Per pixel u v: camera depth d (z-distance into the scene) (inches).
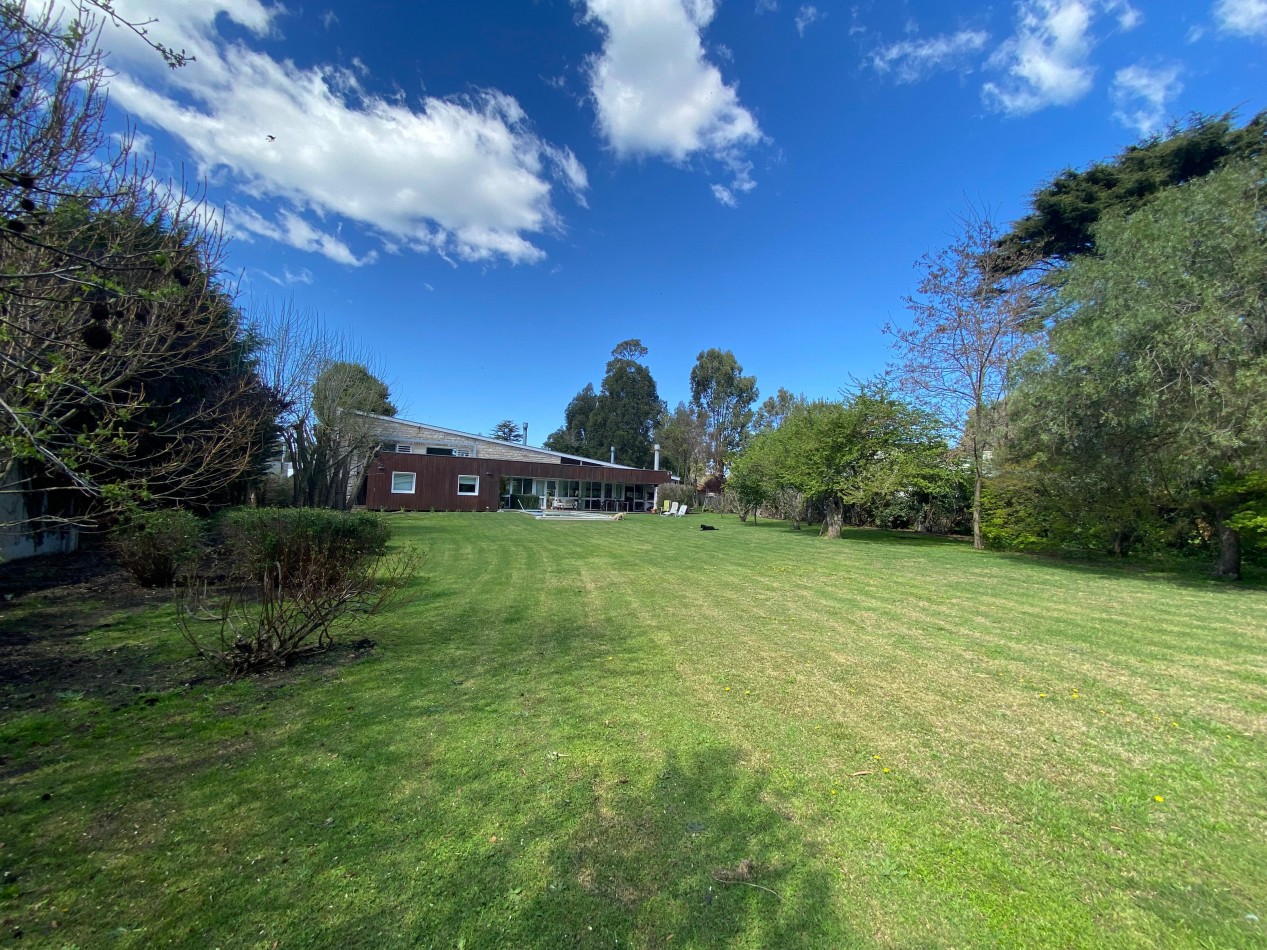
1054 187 736.3
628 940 73.7
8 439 126.3
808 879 85.6
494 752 124.0
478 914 77.6
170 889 80.7
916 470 661.3
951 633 231.6
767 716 145.7
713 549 557.9
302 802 103.3
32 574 315.3
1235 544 395.2
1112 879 86.0
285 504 558.3
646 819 100.2
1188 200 360.2
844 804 105.7
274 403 464.4
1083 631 235.0
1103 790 111.1
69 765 115.0
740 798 107.3
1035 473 503.5
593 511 1323.8
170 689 159.3
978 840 95.3
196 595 231.6
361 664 184.7
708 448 1920.5
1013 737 134.4
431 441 1258.6
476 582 344.8
